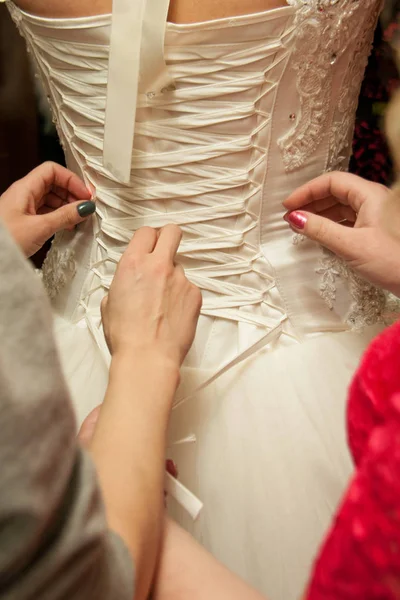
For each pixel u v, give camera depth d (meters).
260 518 0.69
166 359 0.60
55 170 0.83
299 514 0.69
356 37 0.73
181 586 0.54
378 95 0.98
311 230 0.75
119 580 0.41
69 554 0.35
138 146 0.74
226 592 0.54
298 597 0.66
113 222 0.80
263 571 0.67
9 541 0.32
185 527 0.70
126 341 0.61
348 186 0.76
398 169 0.48
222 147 0.73
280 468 0.71
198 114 0.72
